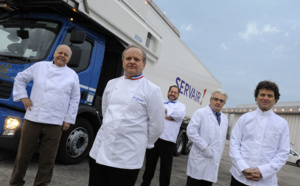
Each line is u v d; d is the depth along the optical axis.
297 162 16.16
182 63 7.07
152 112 1.88
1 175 3.10
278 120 2.20
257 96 2.28
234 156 2.23
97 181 1.88
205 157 2.87
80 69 3.92
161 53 5.84
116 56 4.79
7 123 3.18
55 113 2.64
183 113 3.55
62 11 3.67
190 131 2.91
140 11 4.95
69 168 3.88
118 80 2.02
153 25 5.44
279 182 7.26
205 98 9.10
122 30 4.27
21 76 2.69
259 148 2.15
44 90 2.62
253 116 2.28
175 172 5.38
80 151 4.11
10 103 3.26
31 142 2.61
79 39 3.45
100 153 1.80
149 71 5.40
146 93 1.87
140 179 4.18
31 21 3.79
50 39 3.55
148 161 3.46
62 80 2.73
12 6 3.78
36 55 3.44
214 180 2.88
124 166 1.76
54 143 2.68
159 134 1.97
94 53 4.18
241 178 2.17
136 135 1.83
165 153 3.39
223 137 2.99
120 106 1.84
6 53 3.54
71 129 3.89
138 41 4.79
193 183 2.89
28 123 2.61
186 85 7.43
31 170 3.49
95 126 4.39
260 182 2.09
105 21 3.87
